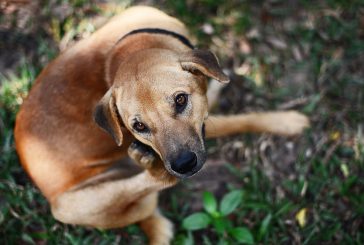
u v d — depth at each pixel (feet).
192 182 3.30
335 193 3.22
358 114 3.43
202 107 2.45
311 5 3.78
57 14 3.73
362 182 3.22
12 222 3.15
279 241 3.09
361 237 3.06
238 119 3.22
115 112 2.48
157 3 3.77
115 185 2.77
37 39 3.67
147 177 2.69
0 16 3.75
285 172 3.32
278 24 3.76
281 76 3.61
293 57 3.66
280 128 3.31
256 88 3.55
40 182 2.84
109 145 2.82
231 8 3.77
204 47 3.67
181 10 3.74
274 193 3.26
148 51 2.51
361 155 3.28
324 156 3.34
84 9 3.75
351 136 3.38
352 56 3.63
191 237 3.06
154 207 2.98
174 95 2.32
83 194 2.81
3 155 3.30
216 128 3.10
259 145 3.39
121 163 3.04
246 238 3.01
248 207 3.19
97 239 3.15
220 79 2.39
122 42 2.76
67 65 2.78
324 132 3.40
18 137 2.81
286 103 3.52
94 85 2.74
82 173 2.83
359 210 3.09
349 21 3.74
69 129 2.72
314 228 3.09
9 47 3.67
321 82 3.56
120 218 2.87
